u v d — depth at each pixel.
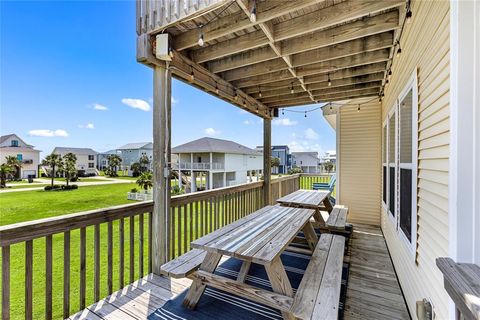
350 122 5.08
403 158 2.35
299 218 2.51
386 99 3.70
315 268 1.87
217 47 2.77
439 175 1.37
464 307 0.87
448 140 1.25
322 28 2.27
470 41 1.12
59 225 1.79
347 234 3.79
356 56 2.98
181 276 1.85
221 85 3.52
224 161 22.33
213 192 3.58
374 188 4.82
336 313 1.34
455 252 1.14
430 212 1.52
